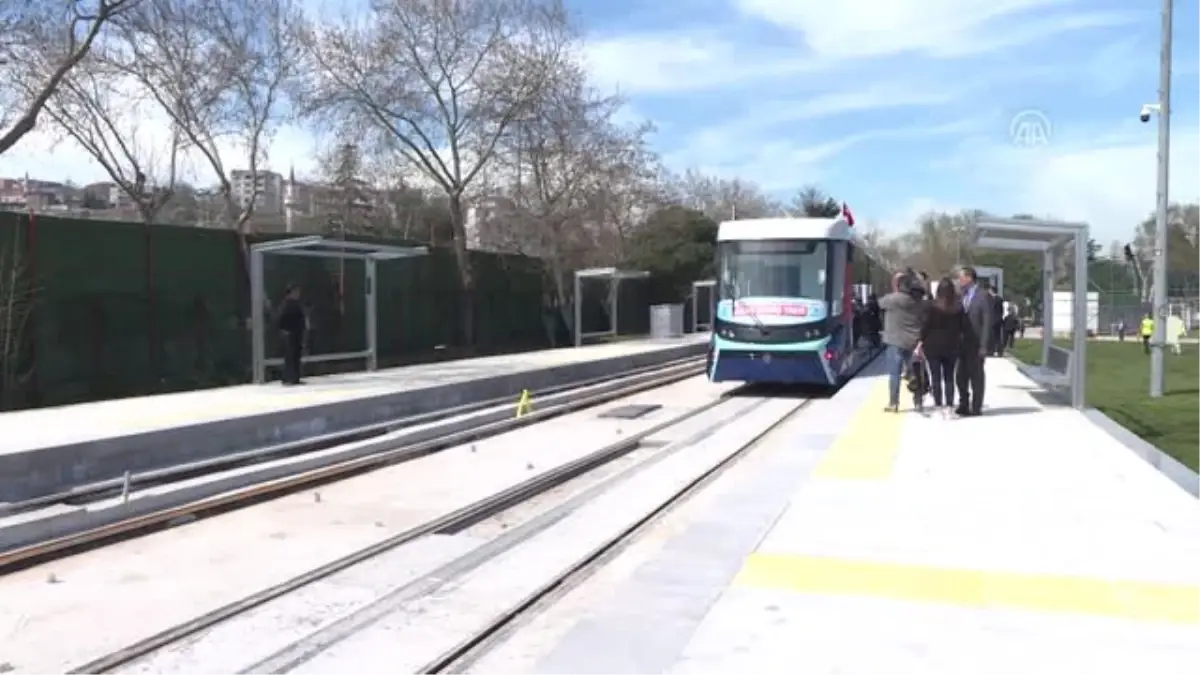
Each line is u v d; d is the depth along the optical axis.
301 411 14.91
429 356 29.59
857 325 25.28
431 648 5.91
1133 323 59.16
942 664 5.12
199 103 30.42
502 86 34.41
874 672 5.03
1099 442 12.30
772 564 6.98
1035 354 33.94
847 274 21.50
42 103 21.06
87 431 12.29
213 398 16.77
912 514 8.44
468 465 13.43
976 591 6.32
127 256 19.14
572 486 12.40
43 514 9.22
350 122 33.78
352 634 6.21
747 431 15.43
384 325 27.42
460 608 6.69
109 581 7.81
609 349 35.12
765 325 20.14
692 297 54.81
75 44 21.67
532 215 40.75
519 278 36.06
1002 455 11.37
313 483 11.94
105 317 18.64
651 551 8.13
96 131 29.95
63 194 39.91
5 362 16.69
